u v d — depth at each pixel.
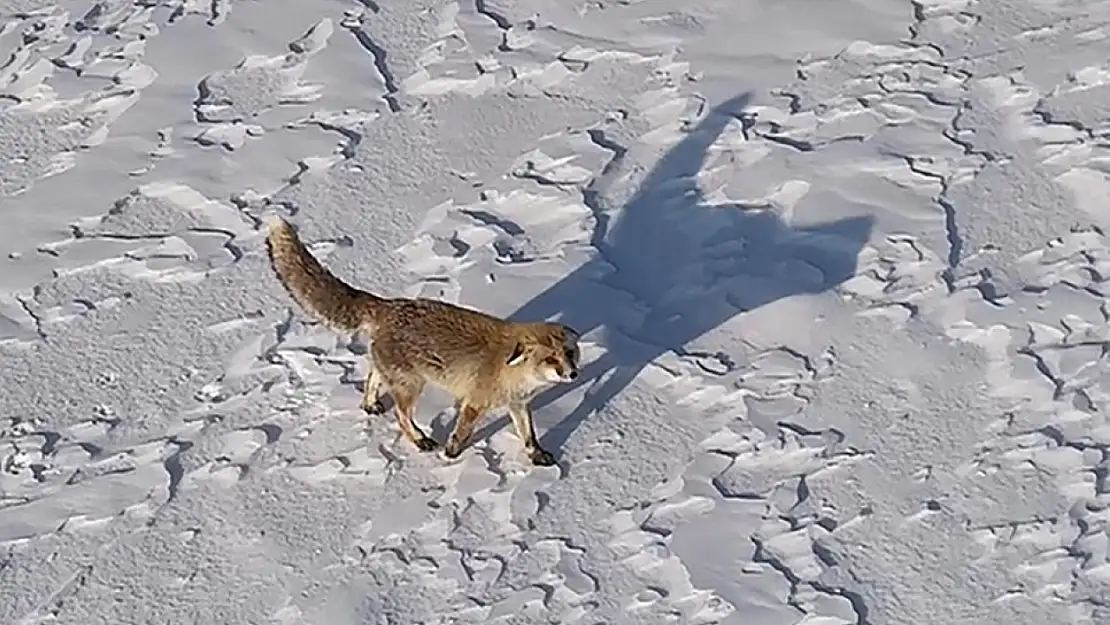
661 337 5.94
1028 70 7.03
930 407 5.55
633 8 7.71
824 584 5.00
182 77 7.51
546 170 6.76
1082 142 6.58
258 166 6.93
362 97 7.30
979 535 5.10
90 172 6.98
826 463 5.39
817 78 7.14
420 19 7.79
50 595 5.17
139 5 8.03
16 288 6.39
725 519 5.24
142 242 6.58
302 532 5.32
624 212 6.51
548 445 5.57
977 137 6.70
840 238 6.27
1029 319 5.82
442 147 6.97
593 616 4.98
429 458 5.56
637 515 5.29
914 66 7.14
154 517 5.40
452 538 5.27
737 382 5.72
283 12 7.89
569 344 5.29
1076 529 5.06
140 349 6.07
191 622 5.05
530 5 7.81
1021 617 4.84
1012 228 6.23
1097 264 6.02
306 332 6.08
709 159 6.73
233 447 5.64
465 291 6.17
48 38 7.85
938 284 6.02
